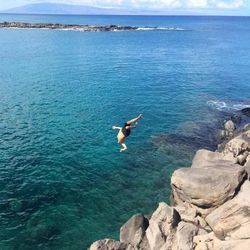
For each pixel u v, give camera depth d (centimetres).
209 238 2061
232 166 2561
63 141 3859
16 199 2847
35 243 2416
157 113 4900
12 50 10081
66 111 4809
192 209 2436
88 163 3438
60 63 8231
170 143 3950
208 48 11806
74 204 2828
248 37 16538
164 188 3078
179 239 2069
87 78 6769
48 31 16362
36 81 6400
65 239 2464
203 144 3988
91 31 17112
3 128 4147
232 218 2108
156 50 11025
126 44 12288
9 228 2536
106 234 2523
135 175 3269
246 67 8350
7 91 5694
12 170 3244
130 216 2711
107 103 5234
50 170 3281
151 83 6531
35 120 4438
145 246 2220
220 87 6394
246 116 4906
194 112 5009
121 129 1984
